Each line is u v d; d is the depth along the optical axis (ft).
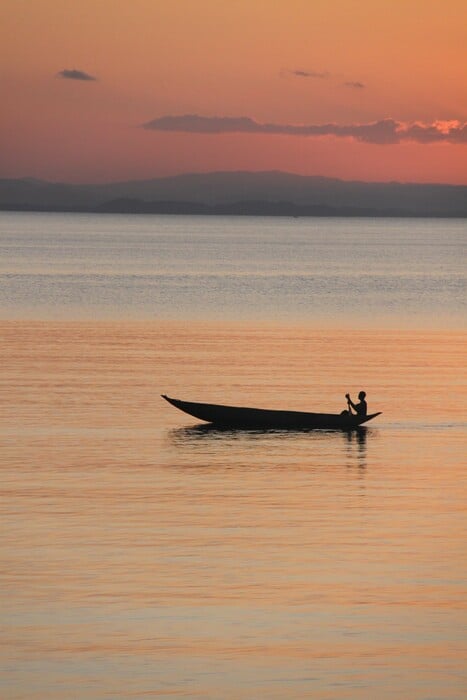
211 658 192.75
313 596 223.51
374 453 372.99
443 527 275.39
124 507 290.56
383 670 188.85
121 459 352.49
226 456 362.53
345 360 615.98
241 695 179.01
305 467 347.36
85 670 187.42
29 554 247.70
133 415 432.25
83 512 284.61
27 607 215.31
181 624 207.72
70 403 455.22
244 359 610.24
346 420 418.92
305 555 250.16
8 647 196.34
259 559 246.47
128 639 200.54
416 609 216.95
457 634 204.85
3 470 333.21
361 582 232.12
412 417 444.96
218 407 414.82
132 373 545.44
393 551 254.27
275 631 205.05
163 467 342.64
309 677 185.78
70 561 242.78
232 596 222.69
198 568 239.50
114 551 250.57
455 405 474.49
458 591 227.20
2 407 442.50
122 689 180.55
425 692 180.75
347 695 179.52
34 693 178.81
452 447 385.70
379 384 531.09
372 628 207.21
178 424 418.31
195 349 652.89
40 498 298.97
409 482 327.26
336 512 289.12
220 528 271.28
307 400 479.41
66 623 207.41
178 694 179.01
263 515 284.61
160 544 256.73
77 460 350.02
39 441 378.94
